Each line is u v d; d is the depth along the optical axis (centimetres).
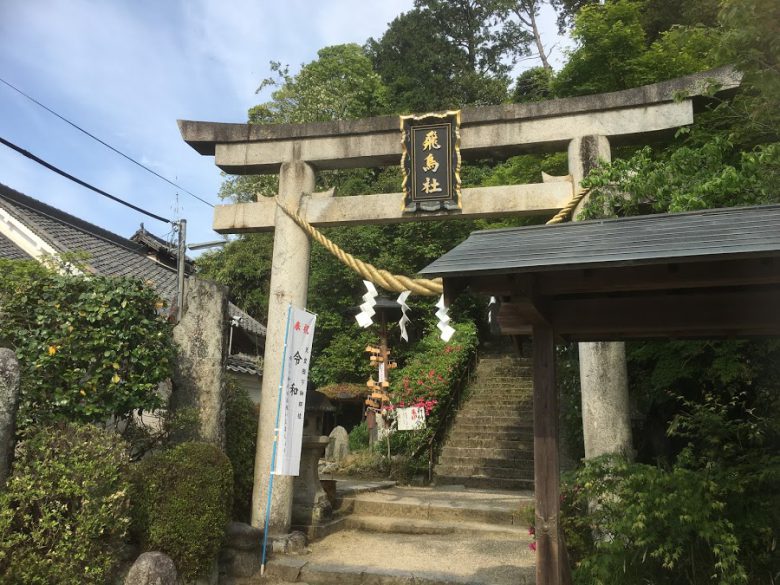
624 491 419
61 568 404
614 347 572
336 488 890
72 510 427
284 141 712
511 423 1234
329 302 1664
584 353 580
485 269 320
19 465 422
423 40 2759
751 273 312
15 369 437
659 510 387
